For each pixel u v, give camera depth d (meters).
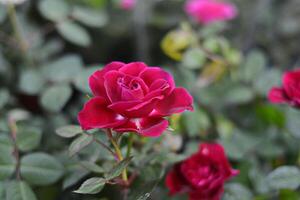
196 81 0.61
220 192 0.46
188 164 0.46
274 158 0.56
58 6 0.60
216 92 0.61
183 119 0.54
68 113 0.62
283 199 0.50
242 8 0.84
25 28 0.65
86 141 0.42
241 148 0.54
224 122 0.60
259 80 0.61
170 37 0.65
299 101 0.46
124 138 0.45
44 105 0.54
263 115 0.58
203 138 0.57
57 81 0.56
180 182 0.47
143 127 0.39
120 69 0.40
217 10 0.67
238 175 0.53
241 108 0.63
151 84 0.40
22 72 0.61
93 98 0.39
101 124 0.39
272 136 0.57
